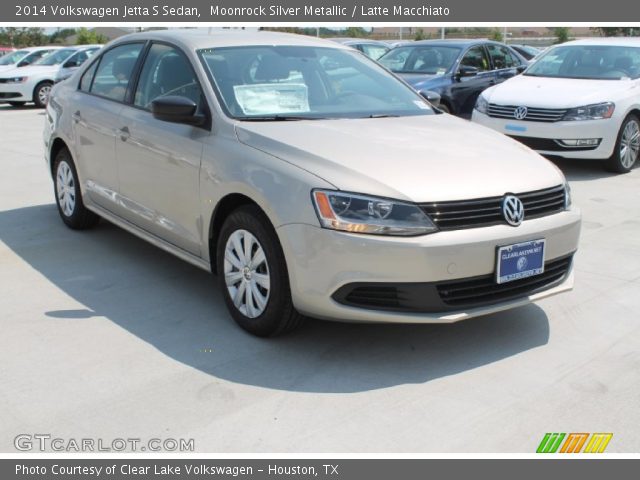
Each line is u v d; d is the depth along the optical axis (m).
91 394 3.32
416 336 3.99
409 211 3.40
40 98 17.30
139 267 5.07
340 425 3.10
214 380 3.46
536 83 8.92
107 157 5.11
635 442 3.00
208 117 4.19
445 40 11.45
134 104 4.93
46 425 3.07
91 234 5.86
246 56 4.62
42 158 9.48
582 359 3.73
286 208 3.54
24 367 3.56
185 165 4.23
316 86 4.62
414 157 3.74
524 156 4.08
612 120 8.14
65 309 4.31
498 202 3.60
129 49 5.26
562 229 3.84
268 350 3.79
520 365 3.66
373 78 5.01
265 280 3.75
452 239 3.43
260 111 4.25
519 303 3.71
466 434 3.04
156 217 4.64
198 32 5.00
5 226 6.10
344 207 3.41
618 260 5.32
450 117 4.79
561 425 3.12
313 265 3.47
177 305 4.39
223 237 4.01
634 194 7.45
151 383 3.42
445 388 3.42
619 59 9.15
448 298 3.52
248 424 3.10
